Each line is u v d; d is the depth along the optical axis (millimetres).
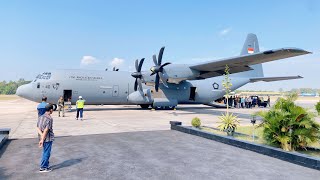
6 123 14289
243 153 7605
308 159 6160
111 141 9367
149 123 14883
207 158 7004
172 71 20125
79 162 6488
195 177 5398
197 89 26625
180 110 26484
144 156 7180
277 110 8211
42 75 22484
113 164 6336
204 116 19703
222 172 5758
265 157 7152
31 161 6527
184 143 9062
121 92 24469
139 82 23859
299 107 7789
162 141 9422
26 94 22125
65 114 20188
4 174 5461
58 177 5289
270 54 15367
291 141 7906
